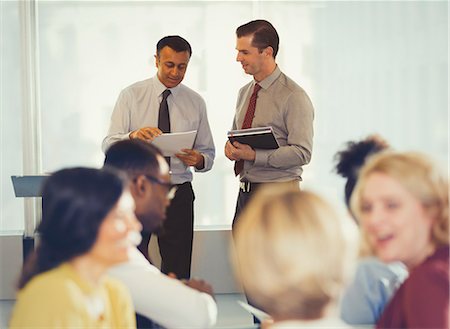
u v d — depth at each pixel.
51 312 1.61
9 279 5.47
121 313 1.82
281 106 4.31
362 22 5.80
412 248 1.60
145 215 2.24
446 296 1.51
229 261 5.65
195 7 5.68
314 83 5.81
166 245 4.49
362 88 5.82
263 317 1.48
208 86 5.69
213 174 5.75
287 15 5.77
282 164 4.20
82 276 1.70
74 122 5.67
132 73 5.69
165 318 2.03
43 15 5.61
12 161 5.62
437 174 1.62
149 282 2.01
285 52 5.79
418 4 5.80
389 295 1.86
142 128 4.30
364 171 1.66
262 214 1.38
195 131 4.32
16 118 5.61
